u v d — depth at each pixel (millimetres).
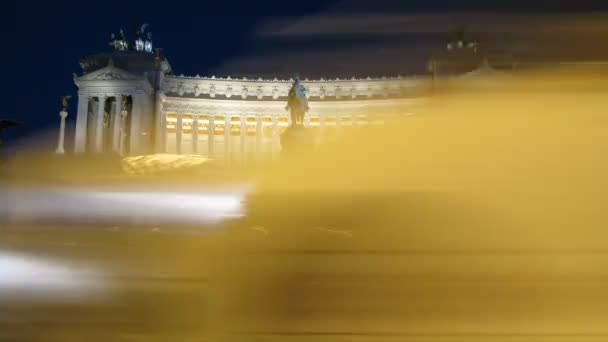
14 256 22172
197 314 13438
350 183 21578
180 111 114125
